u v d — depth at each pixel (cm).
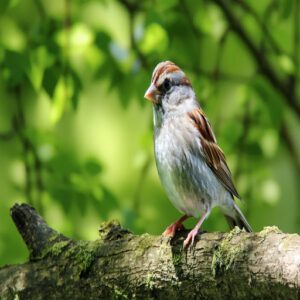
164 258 697
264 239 640
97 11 1459
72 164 1276
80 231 1312
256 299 645
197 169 873
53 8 1452
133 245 722
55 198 1256
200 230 695
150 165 1364
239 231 663
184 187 873
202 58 1449
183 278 686
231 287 655
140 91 1255
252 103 1331
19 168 1313
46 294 750
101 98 1555
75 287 738
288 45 1392
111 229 747
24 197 1301
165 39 1281
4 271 776
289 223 1620
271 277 624
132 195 1520
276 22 1370
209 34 1404
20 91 1284
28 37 1270
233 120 1428
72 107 1233
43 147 1272
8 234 1301
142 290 709
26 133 1268
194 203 888
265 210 1584
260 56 1368
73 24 1305
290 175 1652
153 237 721
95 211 1272
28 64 1181
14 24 1390
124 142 1553
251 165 1406
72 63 1250
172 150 872
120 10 1459
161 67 891
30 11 1425
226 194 910
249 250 641
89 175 1277
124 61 1303
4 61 1184
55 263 753
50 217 1329
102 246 737
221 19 1416
